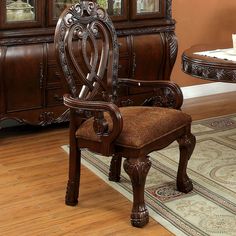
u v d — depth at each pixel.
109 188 2.87
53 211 2.61
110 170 2.95
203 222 2.45
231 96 4.95
